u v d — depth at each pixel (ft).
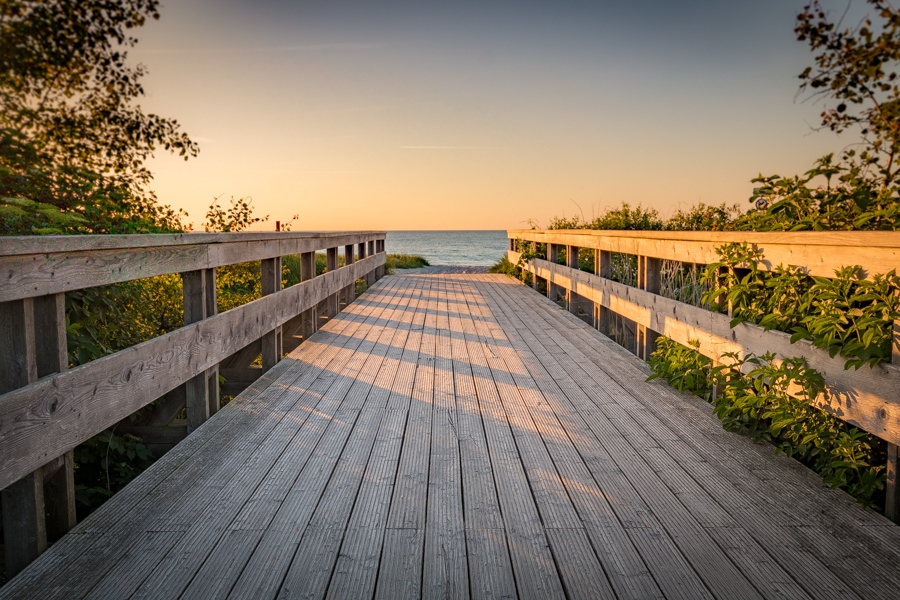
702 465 7.36
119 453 8.58
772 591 4.63
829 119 8.00
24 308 4.97
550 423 9.04
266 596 4.53
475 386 11.26
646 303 13.14
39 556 5.14
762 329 7.98
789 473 7.11
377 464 7.35
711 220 19.98
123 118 9.83
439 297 26.99
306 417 9.25
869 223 7.66
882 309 5.55
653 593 4.60
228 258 9.84
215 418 9.16
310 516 5.94
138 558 5.10
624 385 11.35
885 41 7.09
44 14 8.68
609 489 6.64
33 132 8.80
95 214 8.85
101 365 5.96
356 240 25.36
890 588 4.66
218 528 5.67
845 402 6.20
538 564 5.04
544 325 18.81
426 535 5.56
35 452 4.92
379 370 12.53
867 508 6.13
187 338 8.16
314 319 16.96
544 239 26.03
